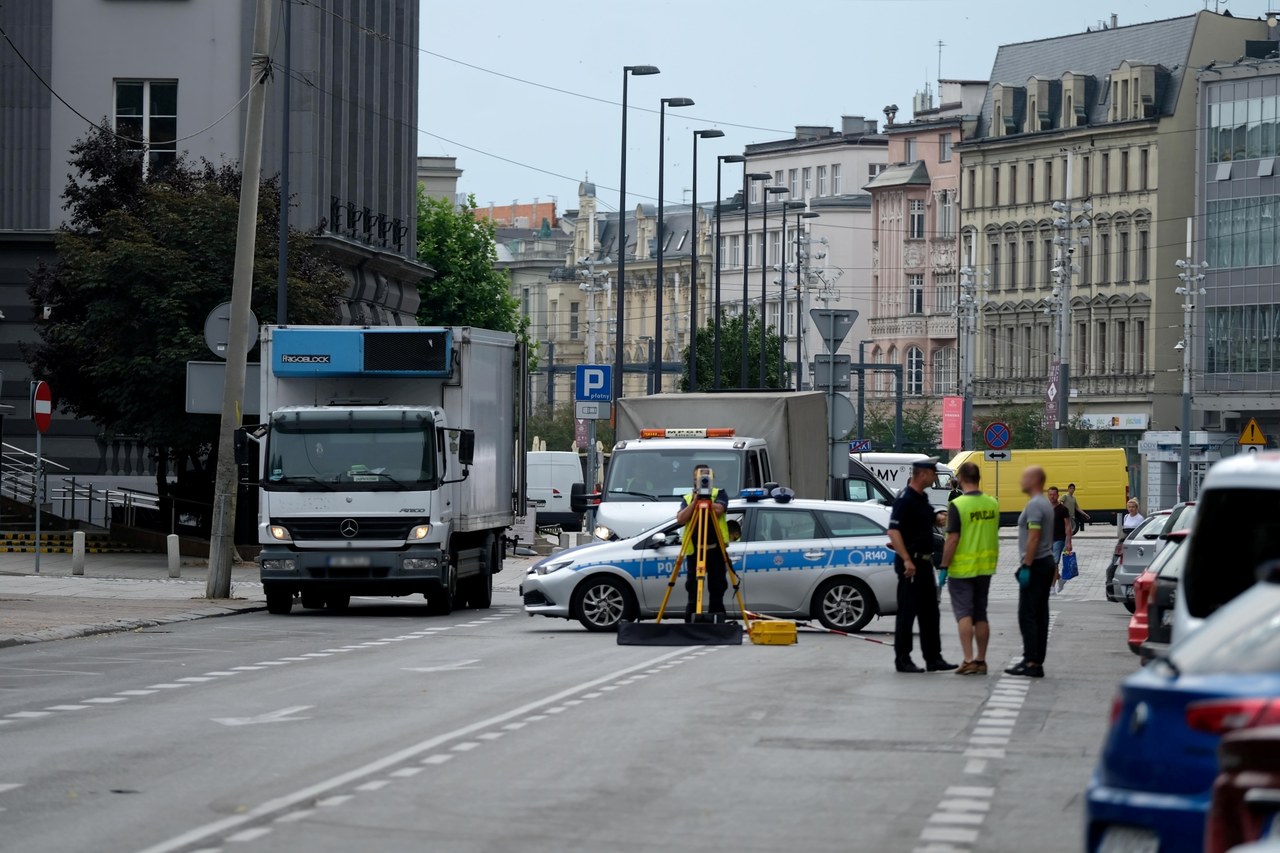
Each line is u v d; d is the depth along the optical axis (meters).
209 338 71.19
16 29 113.50
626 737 31.25
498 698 37.31
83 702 36.81
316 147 117.06
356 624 59.66
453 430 62.62
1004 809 24.36
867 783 26.47
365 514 61.00
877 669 43.88
